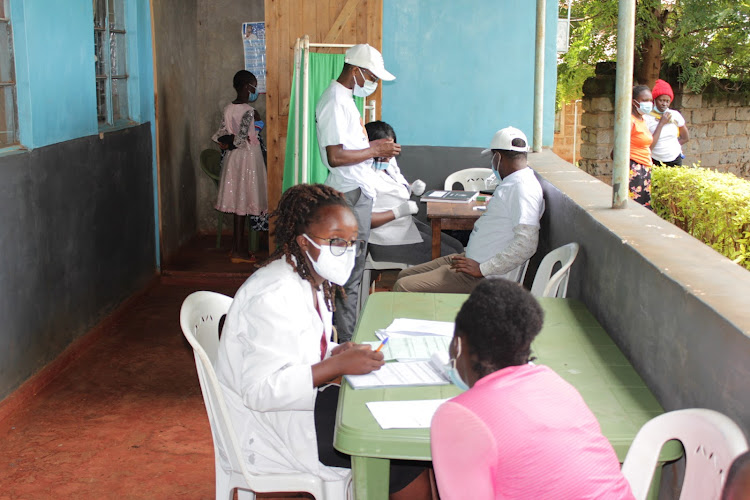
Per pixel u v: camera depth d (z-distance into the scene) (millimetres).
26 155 4219
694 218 5156
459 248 5637
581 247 3562
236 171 7301
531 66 6605
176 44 7496
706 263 2469
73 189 4938
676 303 2238
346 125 4621
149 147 6738
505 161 4191
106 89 5801
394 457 1999
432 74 6637
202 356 2355
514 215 4086
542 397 1651
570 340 2812
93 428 4031
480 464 1588
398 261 5359
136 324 5730
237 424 2465
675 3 8875
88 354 5082
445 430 1623
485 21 6539
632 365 2646
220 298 2871
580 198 3852
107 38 5789
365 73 4633
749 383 1770
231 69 8375
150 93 6688
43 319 4508
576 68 10094
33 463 3646
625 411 2193
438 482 1657
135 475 3551
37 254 4395
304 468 2434
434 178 6832
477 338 1711
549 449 1581
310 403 2270
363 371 2336
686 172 5699
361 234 4668
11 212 4055
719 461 1708
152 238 6832
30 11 4207
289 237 2330
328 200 2307
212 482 3494
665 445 1954
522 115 6688
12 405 4109
